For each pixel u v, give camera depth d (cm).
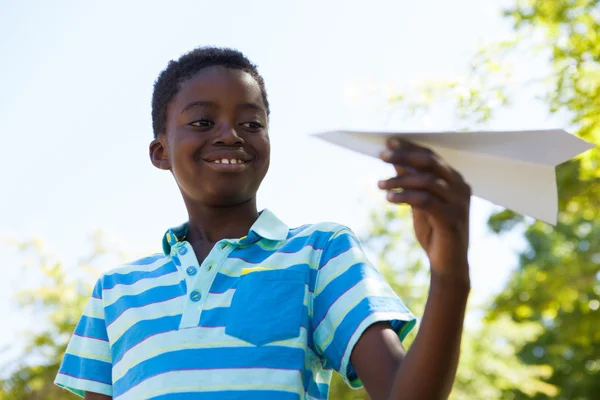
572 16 782
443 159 180
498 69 704
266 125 269
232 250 251
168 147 275
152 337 238
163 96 277
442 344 184
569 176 980
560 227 1569
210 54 274
